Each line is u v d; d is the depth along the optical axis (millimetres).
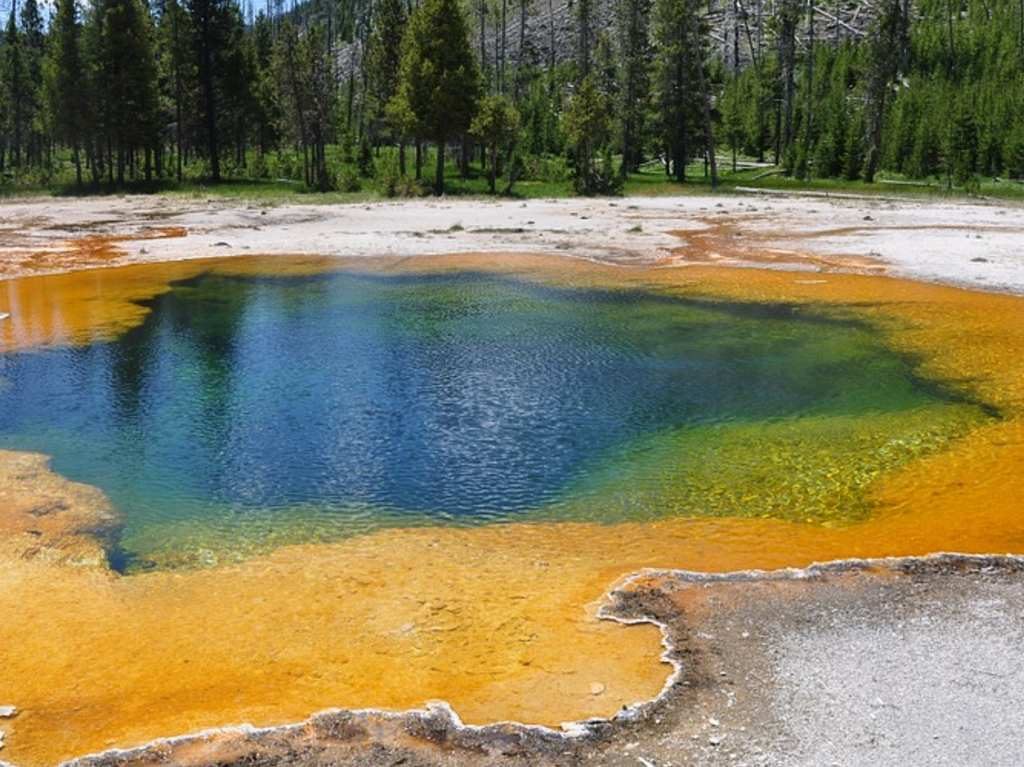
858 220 37250
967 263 26188
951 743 5973
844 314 20828
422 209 42062
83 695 7102
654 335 19188
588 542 10008
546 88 98875
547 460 12508
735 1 101750
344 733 6398
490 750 6168
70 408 14672
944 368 16594
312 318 20891
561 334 19297
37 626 8188
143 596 8773
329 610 8445
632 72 61594
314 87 55125
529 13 122062
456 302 22547
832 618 7809
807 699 6551
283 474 12008
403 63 50375
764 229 34750
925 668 6914
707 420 14078
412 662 7492
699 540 10039
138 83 51938
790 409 14555
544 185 55469
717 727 6277
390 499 11234
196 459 12523
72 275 26266
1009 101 65750
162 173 60688
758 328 19703
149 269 27266
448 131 49750
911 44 83438
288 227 35562
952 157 62281
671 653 7328
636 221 37375
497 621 8156
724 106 78750
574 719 6582
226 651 7730
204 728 6590
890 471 12039
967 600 8078
